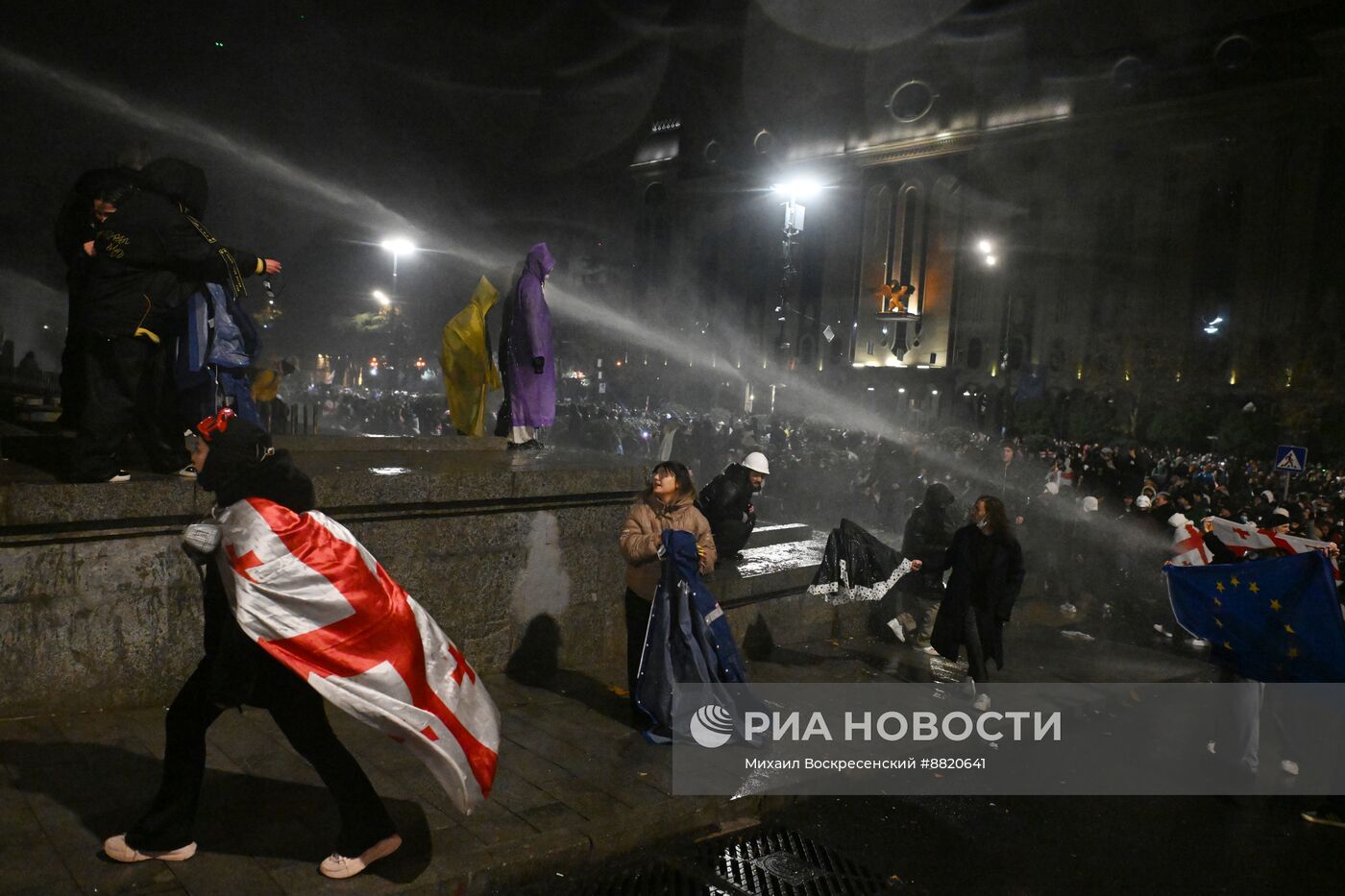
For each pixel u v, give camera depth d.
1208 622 6.41
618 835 4.31
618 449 26.16
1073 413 51.19
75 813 3.87
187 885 3.40
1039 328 66.31
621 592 7.27
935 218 74.12
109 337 4.73
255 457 3.36
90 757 4.41
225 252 4.96
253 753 4.69
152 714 5.03
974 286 70.88
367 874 3.63
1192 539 8.23
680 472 5.90
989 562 7.13
